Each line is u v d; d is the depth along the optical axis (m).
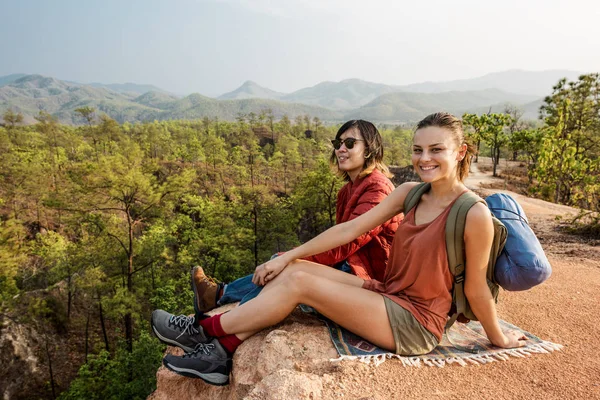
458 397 2.11
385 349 2.42
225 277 29.50
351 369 2.25
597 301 3.89
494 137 54.12
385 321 2.33
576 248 8.39
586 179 29.12
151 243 26.25
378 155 3.12
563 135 38.25
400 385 2.16
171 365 2.53
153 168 26.23
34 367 25.02
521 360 2.53
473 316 2.48
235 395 2.48
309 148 85.31
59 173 50.03
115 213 28.70
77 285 25.33
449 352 2.52
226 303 3.22
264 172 71.25
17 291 25.05
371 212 2.63
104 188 22.81
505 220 2.38
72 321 29.23
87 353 27.16
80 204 23.47
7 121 77.69
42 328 26.84
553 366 2.49
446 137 2.16
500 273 2.31
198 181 59.78
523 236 2.31
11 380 23.97
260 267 2.80
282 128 116.69
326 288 2.38
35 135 75.62
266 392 2.04
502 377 2.33
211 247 30.16
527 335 2.91
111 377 18.75
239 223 33.25
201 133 102.69
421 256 2.27
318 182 31.09
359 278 2.69
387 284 2.57
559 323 3.30
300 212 34.50
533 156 48.00
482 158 80.44
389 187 3.00
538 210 18.83
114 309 22.28
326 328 2.70
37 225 42.44
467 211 2.13
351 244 2.79
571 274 5.15
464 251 2.21
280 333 2.57
